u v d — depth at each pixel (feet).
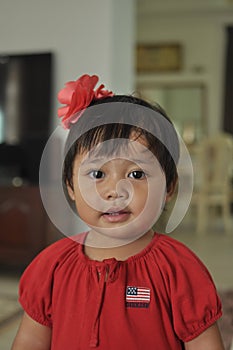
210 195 18.17
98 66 11.91
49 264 2.33
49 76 12.21
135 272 2.17
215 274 10.67
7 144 11.95
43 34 12.28
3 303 8.29
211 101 25.34
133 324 2.08
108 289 2.13
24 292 2.37
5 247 10.99
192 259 2.26
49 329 2.37
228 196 18.33
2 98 12.67
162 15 25.35
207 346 2.15
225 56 25.08
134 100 2.21
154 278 2.16
